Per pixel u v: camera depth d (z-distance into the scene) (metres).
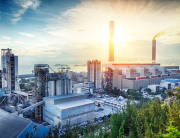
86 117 97.81
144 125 56.22
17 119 71.38
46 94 106.69
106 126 78.44
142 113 64.31
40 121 99.56
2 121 72.50
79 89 185.88
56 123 89.12
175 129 43.25
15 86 135.00
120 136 53.62
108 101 149.25
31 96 124.19
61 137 71.31
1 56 137.12
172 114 52.44
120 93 182.12
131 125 63.06
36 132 69.44
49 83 107.00
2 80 138.12
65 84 113.88
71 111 89.69
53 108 92.12
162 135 47.47
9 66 132.50
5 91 122.94
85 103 99.12
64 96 104.12
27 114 108.62
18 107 107.12
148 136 48.66
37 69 105.69
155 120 56.31
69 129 73.50
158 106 73.19
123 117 71.50
